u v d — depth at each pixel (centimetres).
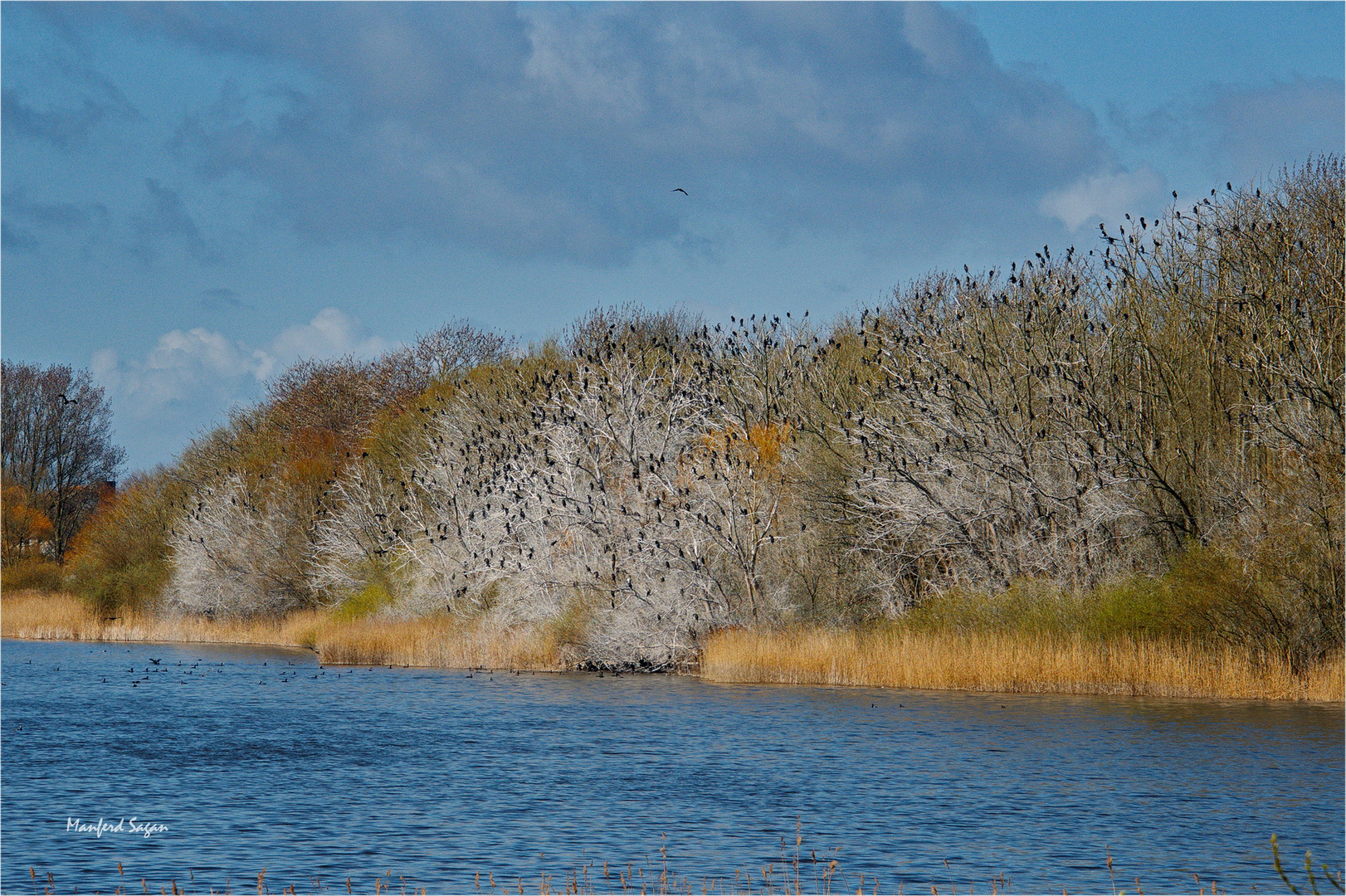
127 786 3700
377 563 9112
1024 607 5831
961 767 3841
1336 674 5031
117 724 5003
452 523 8006
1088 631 5628
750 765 3934
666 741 4419
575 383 7631
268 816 3297
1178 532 5981
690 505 6638
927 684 5741
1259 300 5822
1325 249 6075
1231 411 5803
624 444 6912
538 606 7238
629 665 6819
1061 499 5978
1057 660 5491
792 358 7469
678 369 7181
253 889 2641
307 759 4144
